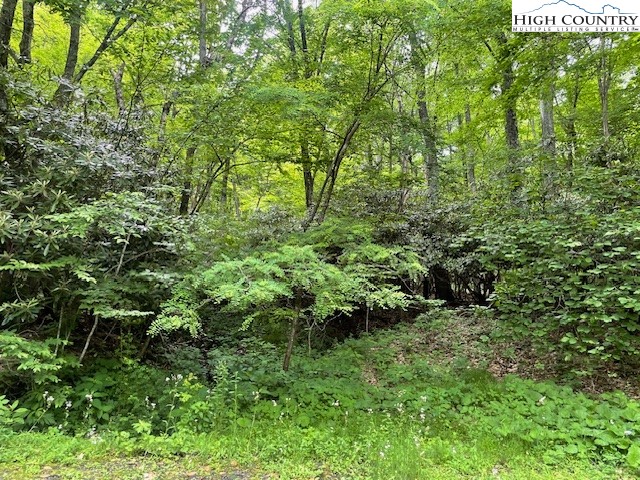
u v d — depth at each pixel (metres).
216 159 8.67
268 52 9.47
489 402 4.49
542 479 2.94
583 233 5.04
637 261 4.53
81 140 4.73
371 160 10.93
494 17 7.35
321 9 7.44
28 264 3.71
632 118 8.57
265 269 4.11
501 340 5.91
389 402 4.57
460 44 8.13
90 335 4.36
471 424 4.01
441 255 7.81
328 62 8.45
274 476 2.96
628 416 3.63
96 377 4.26
